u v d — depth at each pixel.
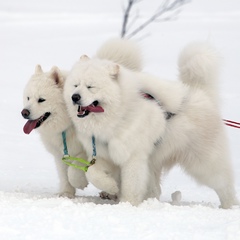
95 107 9.55
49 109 10.37
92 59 10.22
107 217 8.20
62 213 8.32
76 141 10.68
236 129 19.47
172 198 11.67
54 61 34.88
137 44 11.52
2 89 26.77
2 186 12.77
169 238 7.36
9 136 19.22
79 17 62.78
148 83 10.61
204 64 11.06
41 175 14.48
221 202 11.17
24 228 7.56
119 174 10.68
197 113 10.73
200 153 10.73
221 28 47.62
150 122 10.12
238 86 26.34
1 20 60.75
